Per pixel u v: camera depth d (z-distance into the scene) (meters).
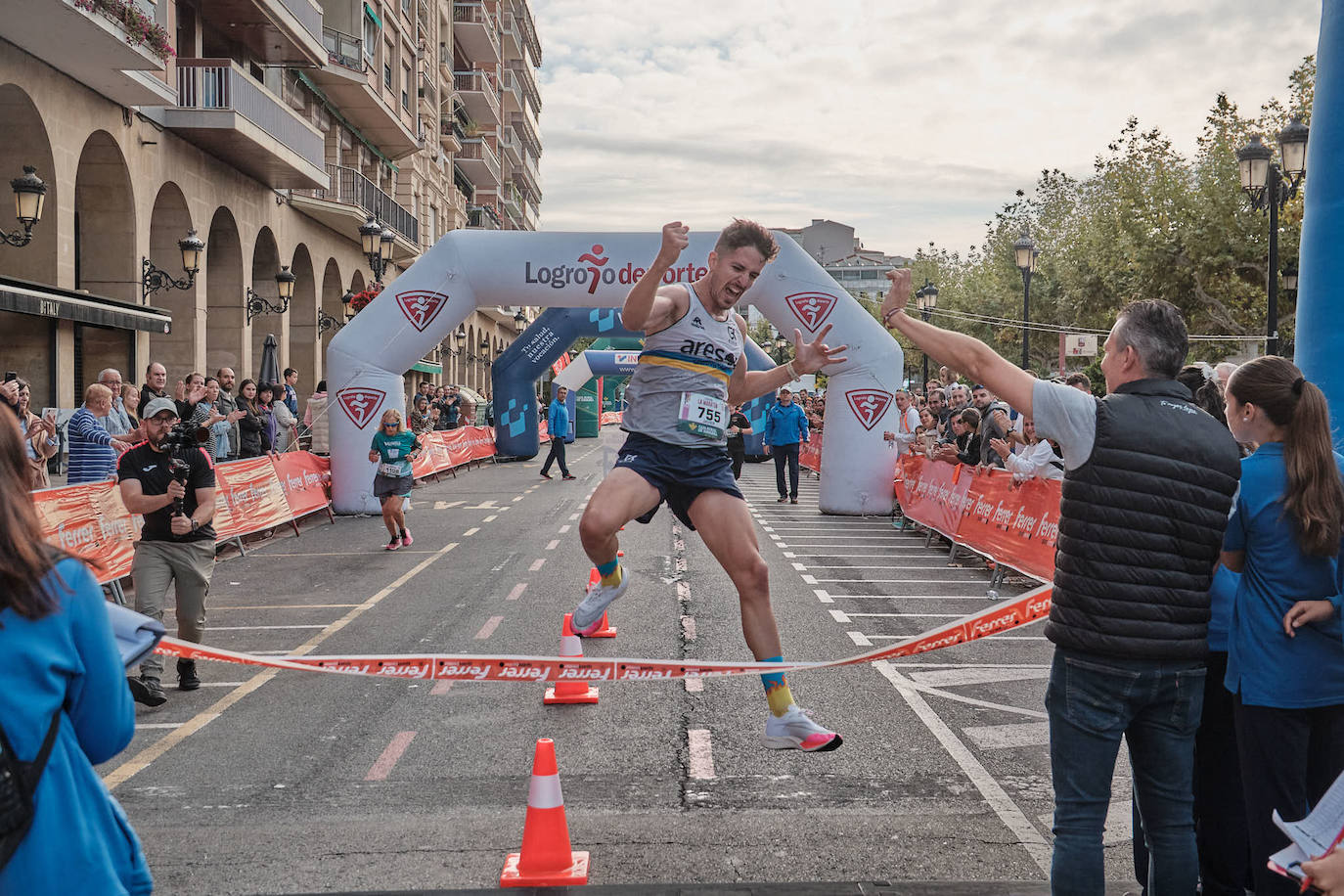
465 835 4.68
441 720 6.60
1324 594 3.38
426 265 17.19
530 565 12.96
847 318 17.47
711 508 4.16
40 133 17.97
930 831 4.72
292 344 33.34
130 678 6.82
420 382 48.03
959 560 13.69
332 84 33.38
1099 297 35.91
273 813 5.00
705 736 6.22
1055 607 3.27
